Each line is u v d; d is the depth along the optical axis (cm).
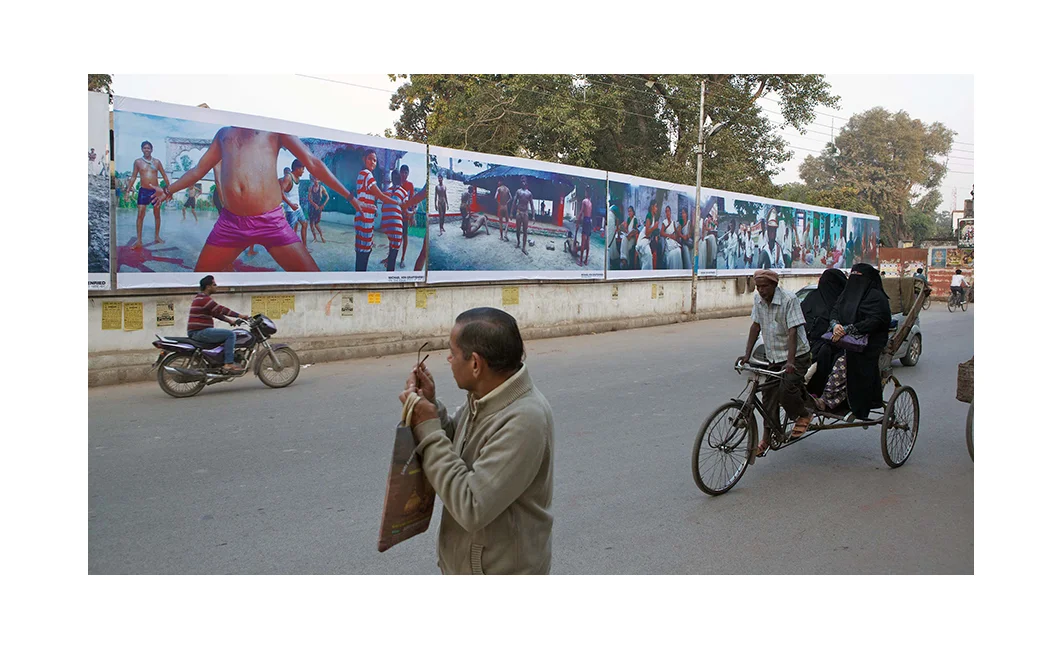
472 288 1445
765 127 2864
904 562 434
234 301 1110
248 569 410
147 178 1018
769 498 545
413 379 247
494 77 2108
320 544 444
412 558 427
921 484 583
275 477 569
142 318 1016
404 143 1313
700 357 1242
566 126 2048
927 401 907
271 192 1147
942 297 3322
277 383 951
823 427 625
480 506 219
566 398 884
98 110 973
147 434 695
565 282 1636
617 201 1764
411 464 232
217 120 1083
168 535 455
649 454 649
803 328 622
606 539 461
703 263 2091
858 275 635
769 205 2369
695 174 2495
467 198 1425
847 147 5003
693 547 451
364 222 1267
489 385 235
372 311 1280
